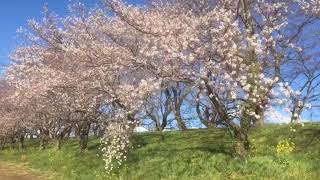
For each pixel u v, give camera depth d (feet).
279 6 64.75
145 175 65.51
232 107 61.21
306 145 63.87
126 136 70.33
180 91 103.96
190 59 55.72
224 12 57.62
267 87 55.57
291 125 67.82
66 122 96.22
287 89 55.06
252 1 65.26
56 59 87.30
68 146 111.65
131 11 63.93
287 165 55.52
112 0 65.10
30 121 120.88
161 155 72.59
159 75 60.85
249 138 71.92
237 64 56.95
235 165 58.54
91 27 80.48
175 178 60.23
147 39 61.72
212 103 63.00
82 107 81.66
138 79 73.82
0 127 138.21
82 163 83.20
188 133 92.02
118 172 70.03
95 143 101.71
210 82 56.80
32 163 102.12
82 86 75.82
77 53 73.26
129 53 68.33
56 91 81.41
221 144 73.15
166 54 58.44
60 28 89.15
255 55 57.26
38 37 93.15
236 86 56.70
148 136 95.04
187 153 69.36
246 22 60.08
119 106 73.46
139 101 67.10
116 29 72.02
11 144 167.22
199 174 59.52
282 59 66.80
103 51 70.23
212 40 56.44
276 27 59.72
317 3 65.10
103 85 73.77
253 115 56.95
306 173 52.90
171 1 77.82
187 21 60.64
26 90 87.86
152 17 64.23
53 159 95.20
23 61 94.32
